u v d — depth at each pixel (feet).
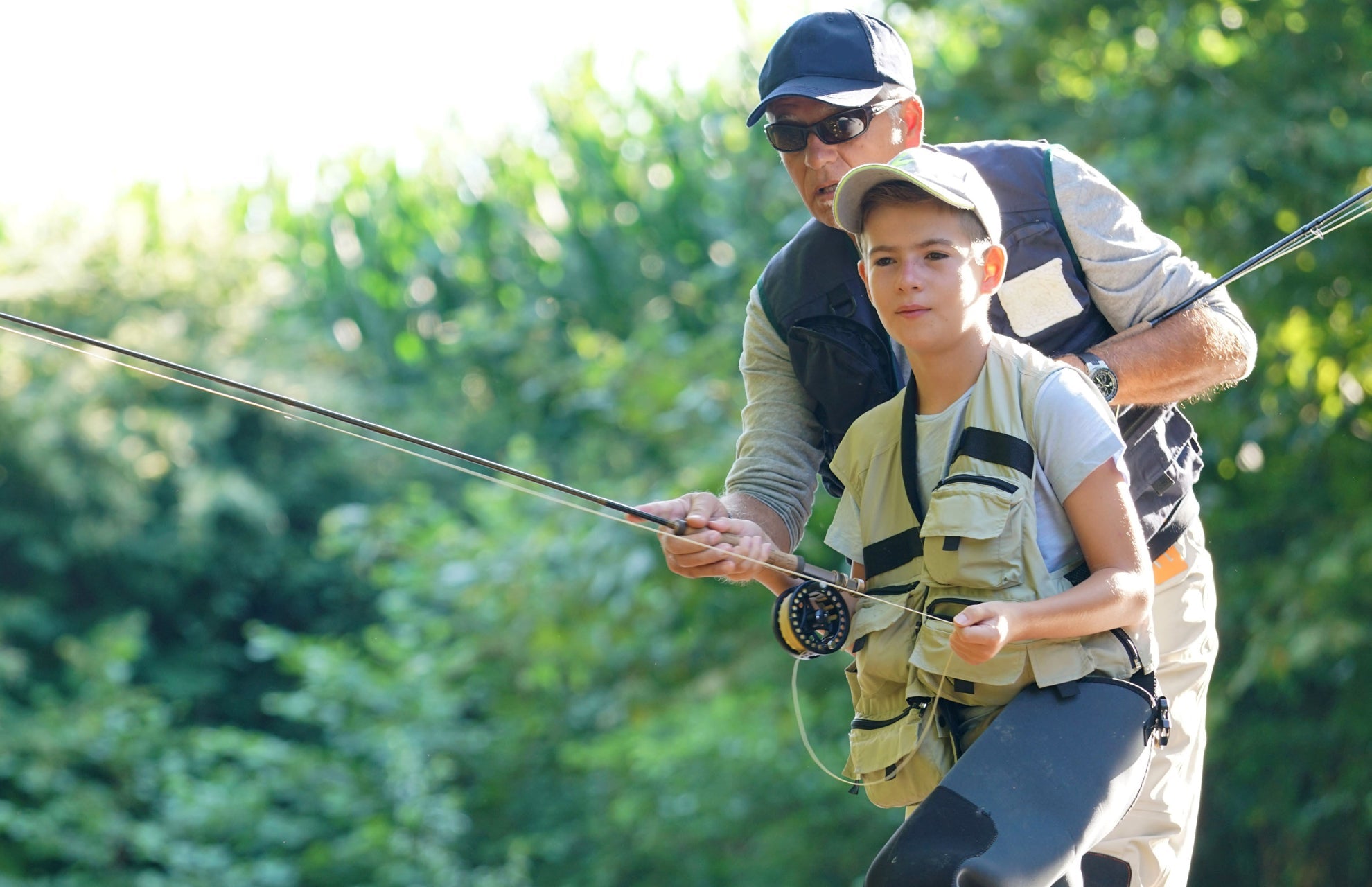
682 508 29.71
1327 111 98.17
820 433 35.60
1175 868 31.35
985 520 25.90
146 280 203.82
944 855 24.21
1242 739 104.22
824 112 32.45
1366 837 103.50
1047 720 25.72
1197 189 93.71
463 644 147.95
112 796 158.20
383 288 216.95
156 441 194.08
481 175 209.56
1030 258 31.32
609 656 134.00
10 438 182.91
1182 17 103.04
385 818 141.08
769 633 124.16
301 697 151.53
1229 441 99.19
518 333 193.67
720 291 163.22
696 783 122.62
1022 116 106.11
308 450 206.08
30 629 183.52
